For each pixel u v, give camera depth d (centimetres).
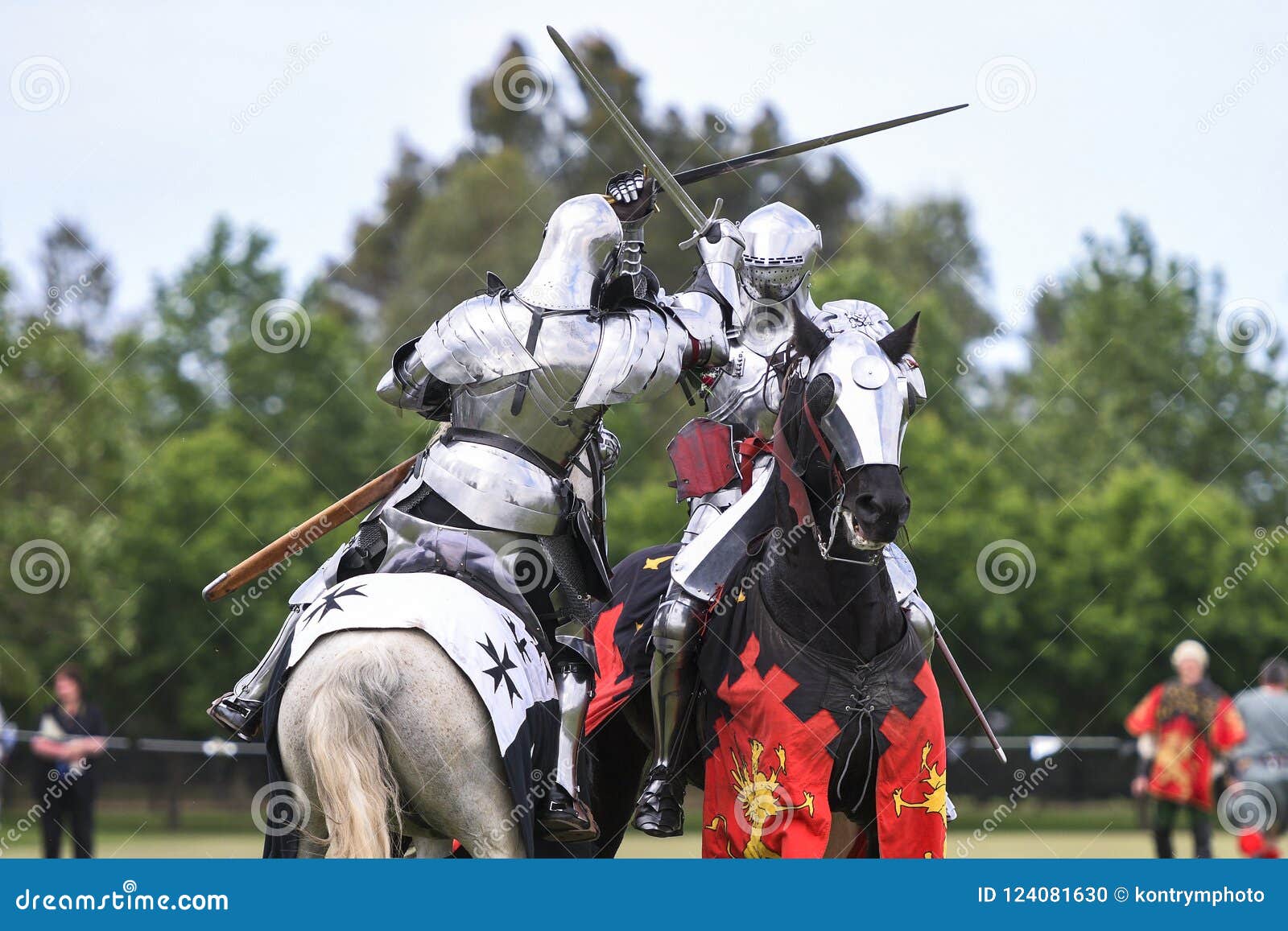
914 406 1742
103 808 6762
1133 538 8581
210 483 8019
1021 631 8306
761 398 1891
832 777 1659
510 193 11388
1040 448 10238
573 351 1564
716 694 1722
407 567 1523
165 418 10306
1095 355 10431
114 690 8231
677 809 1786
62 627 7412
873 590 1645
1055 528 8631
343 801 1234
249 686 1589
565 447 1600
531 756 1416
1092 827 6738
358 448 8988
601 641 1964
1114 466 10200
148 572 7819
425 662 1328
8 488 7525
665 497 7769
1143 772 3862
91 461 7844
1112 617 8350
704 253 1980
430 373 1647
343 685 1279
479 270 10994
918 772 1655
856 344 1608
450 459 1563
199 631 7919
